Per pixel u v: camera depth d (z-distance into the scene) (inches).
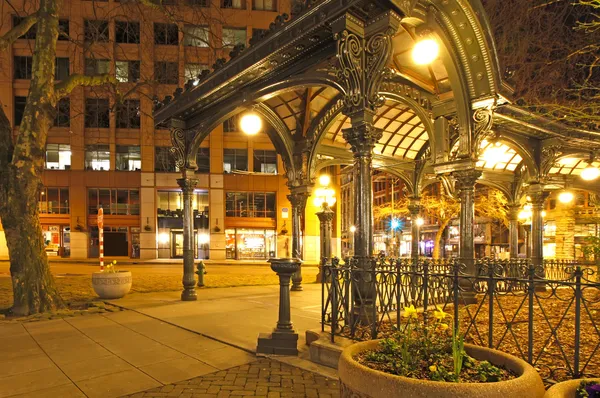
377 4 237.8
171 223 1481.3
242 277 786.2
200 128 448.1
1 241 1417.3
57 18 420.5
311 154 522.0
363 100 248.4
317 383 193.5
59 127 1406.3
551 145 480.1
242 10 1416.1
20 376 203.2
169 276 796.6
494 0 463.8
